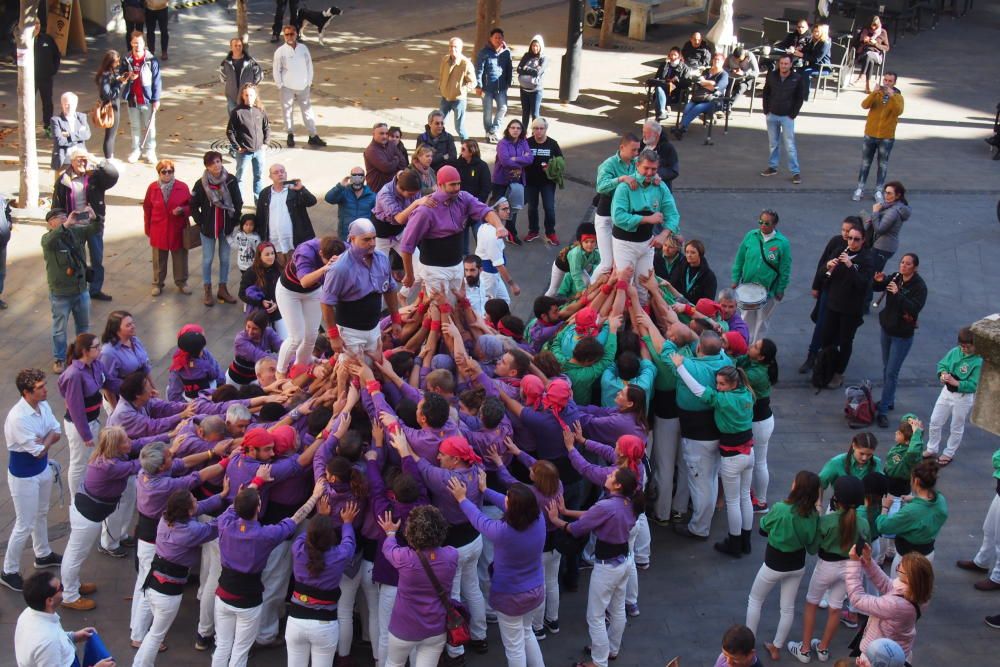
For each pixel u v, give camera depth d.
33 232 16.06
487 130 20.42
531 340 11.36
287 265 9.49
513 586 8.30
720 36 23.77
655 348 10.42
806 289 16.02
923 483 9.32
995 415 5.79
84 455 10.24
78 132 16.75
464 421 9.12
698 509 10.67
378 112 21.55
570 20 22.31
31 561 10.09
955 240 17.66
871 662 7.21
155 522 8.72
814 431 12.75
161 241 14.41
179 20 26.86
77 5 23.66
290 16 25.81
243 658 8.44
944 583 10.30
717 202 18.64
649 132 10.40
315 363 9.89
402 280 12.24
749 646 7.39
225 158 18.94
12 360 13.10
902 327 12.52
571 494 9.75
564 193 18.59
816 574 9.09
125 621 9.38
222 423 9.23
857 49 25.41
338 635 8.72
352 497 8.48
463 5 30.20
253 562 8.16
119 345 10.43
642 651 9.34
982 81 26.11
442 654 9.02
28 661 7.40
